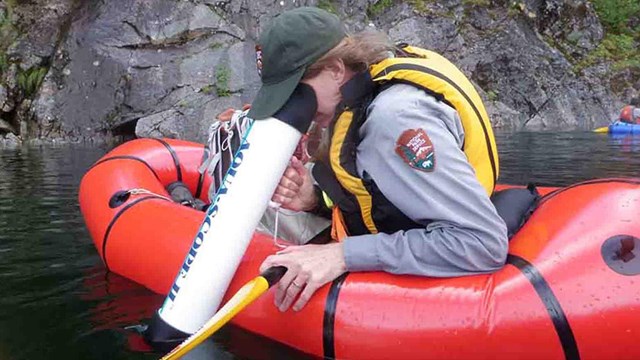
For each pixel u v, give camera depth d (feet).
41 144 26.03
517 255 4.44
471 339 4.08
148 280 6.20
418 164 4.22
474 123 4.63
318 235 5.92
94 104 28.07
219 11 29.60
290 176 5.25
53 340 5.07
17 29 29.78
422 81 4.49
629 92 37.76
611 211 4.47
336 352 4.42
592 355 3.95
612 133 26.27
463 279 4.31
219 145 6.32
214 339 4.91
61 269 7.13
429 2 35.60
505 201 5.10
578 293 4.04
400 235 4.45
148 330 4.98
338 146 4.74
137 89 27.89
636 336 3.91
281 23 4.52
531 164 16.05
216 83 28.48
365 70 4.55
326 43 4.42
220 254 4.75
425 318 4.20
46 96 28.25
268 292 4.91
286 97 4.52
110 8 28.91
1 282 6.67
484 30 36.09
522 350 4.02
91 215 7.31
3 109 28.30
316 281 4.47
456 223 4.23
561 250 4.31
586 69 37.73
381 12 34.78
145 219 6.49
